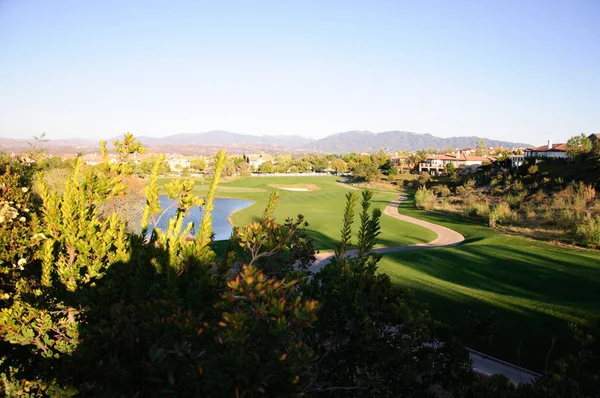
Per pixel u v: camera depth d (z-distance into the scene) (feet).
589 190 170.19
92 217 29.12
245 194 321.32
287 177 481.87
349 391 24.85
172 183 30.50
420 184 343.46
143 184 115.55
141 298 25.21
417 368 27.35
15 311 24.81
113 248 30.07
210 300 25.70
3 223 30.63
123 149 32.40
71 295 25.30
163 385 16.10
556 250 118.93
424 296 73.61
